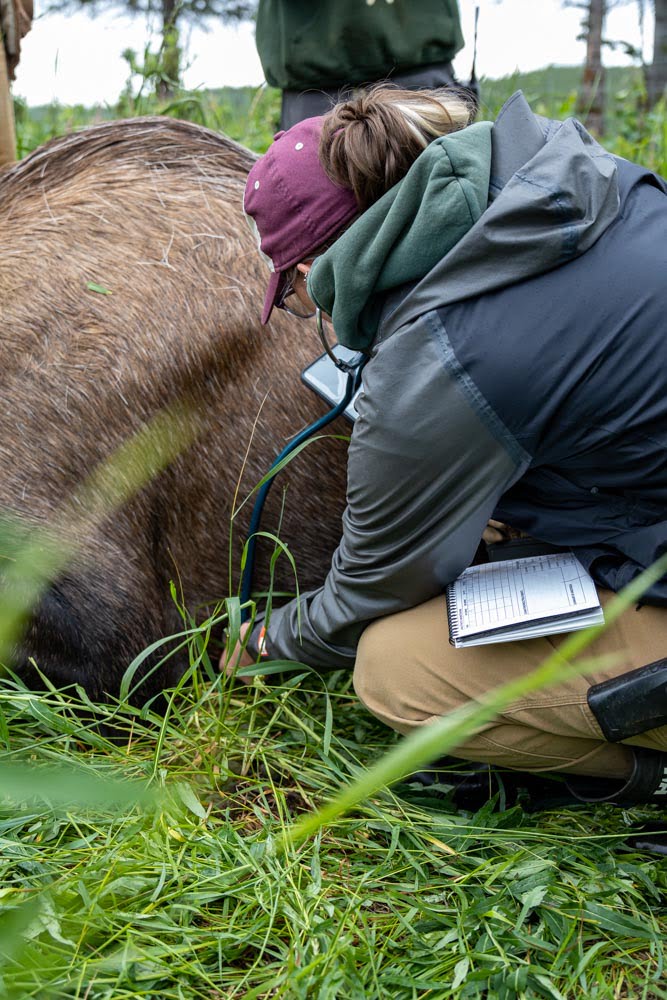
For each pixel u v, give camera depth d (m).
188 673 2.13
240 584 2.51
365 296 1.76
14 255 2.45
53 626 2.33
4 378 2.36
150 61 4.03
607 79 7.45
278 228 1.87
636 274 1.69
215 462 2.46
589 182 1.69
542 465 1.81
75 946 1.58
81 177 2.61
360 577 1.95
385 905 1.86
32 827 1.88
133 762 2.14
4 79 3.11
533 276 1.69
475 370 1.68
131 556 2.43
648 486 1.77
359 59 3.10
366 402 1.75
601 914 1.76
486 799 2.16
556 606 1.79
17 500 2.34
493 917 1.73
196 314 2.42
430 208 1.69
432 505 1.79
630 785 1.95
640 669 1.78
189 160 2.64
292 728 2.31
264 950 1.67
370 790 1.00
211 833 1.95
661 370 1.67
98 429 2.37
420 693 1.99
